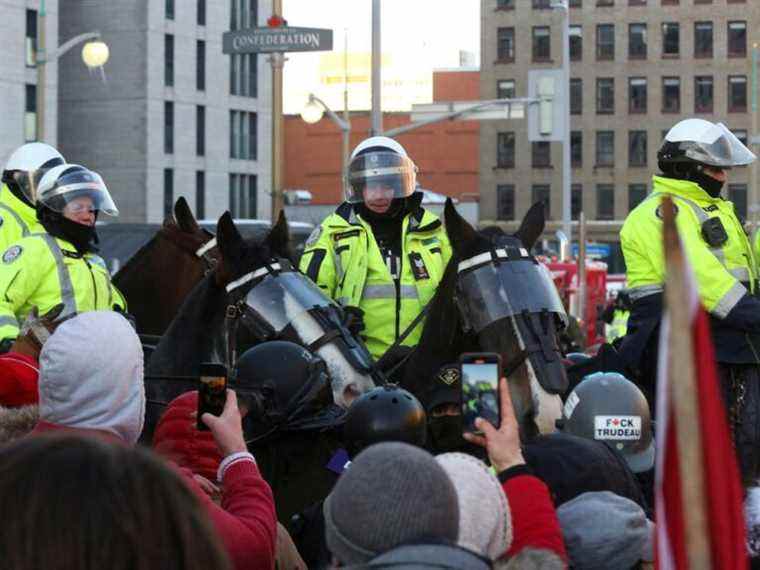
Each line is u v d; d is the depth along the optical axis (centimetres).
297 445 743
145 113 7212
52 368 506
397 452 369
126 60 7231
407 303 930
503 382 511
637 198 10625
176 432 621
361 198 941
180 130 7425
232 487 523
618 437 653
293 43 2195
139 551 286
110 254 3297
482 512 420
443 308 841
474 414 511
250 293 853
